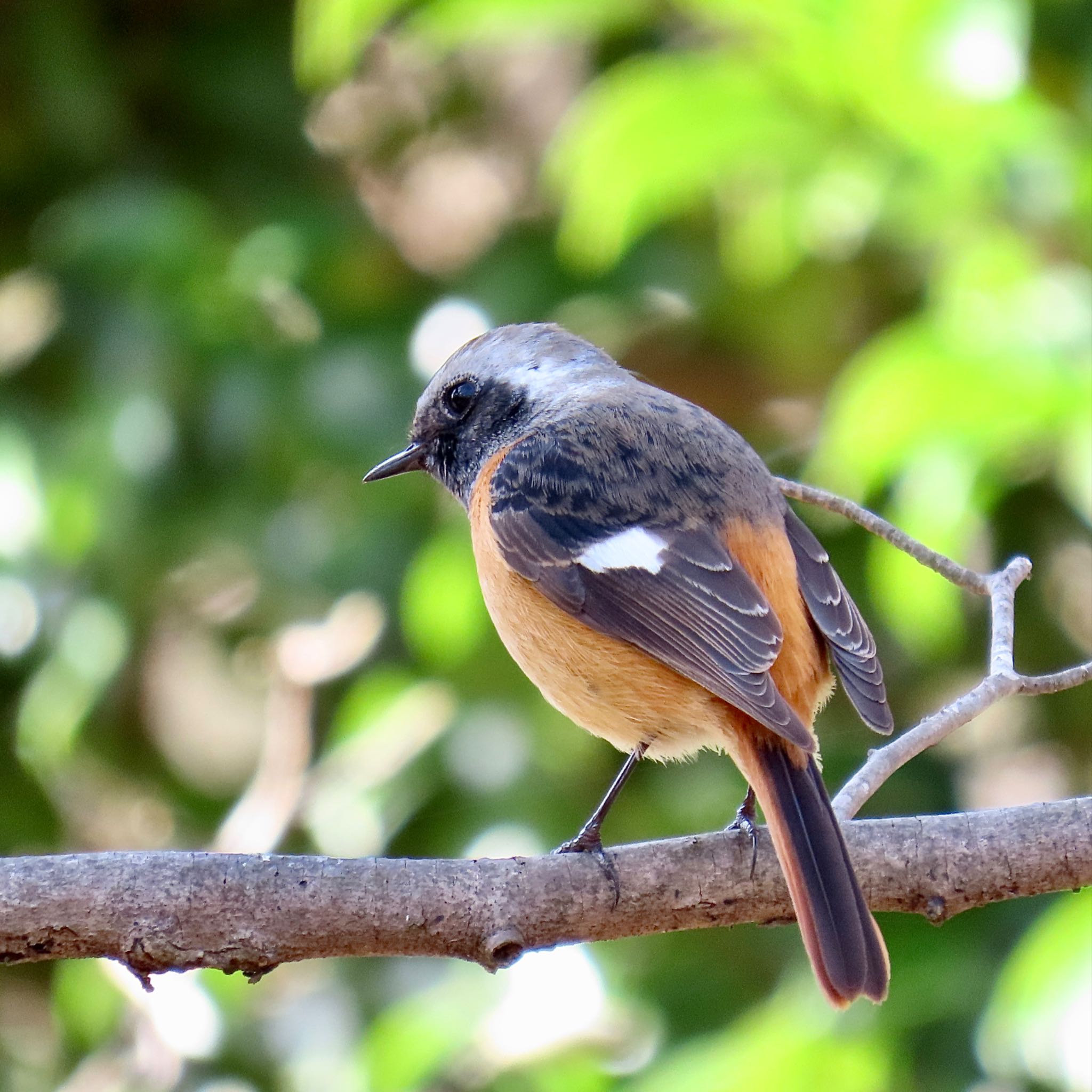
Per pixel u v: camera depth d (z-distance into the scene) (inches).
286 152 510.3
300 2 490.3
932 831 254.2
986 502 395.5
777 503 305.6
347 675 481.4
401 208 539.8
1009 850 252.1
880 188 373.7
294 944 233.9
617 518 298.0
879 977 235.5
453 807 444.8
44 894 227.9
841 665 277.4
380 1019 414.0
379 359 457.4
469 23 406.9
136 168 501.7
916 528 355.3
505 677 435.5
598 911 245.9
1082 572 470.3
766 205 429.4
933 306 395.5
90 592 446.3
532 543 300.0
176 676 516.4
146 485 443.2
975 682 465.7
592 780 440.5
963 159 362.6
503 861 245.1
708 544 288.8
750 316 479.5
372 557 446.6
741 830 257.1
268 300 466.9
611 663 286.8
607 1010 398.0
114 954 230.2
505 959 239.1
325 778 463.2
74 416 452.1
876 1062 343.0
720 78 367.9
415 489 448.5
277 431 450.3
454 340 468.1
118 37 503.5
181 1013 435.8
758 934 423.5
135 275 453.1
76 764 493.4
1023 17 375.2
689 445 309.4
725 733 273.9
